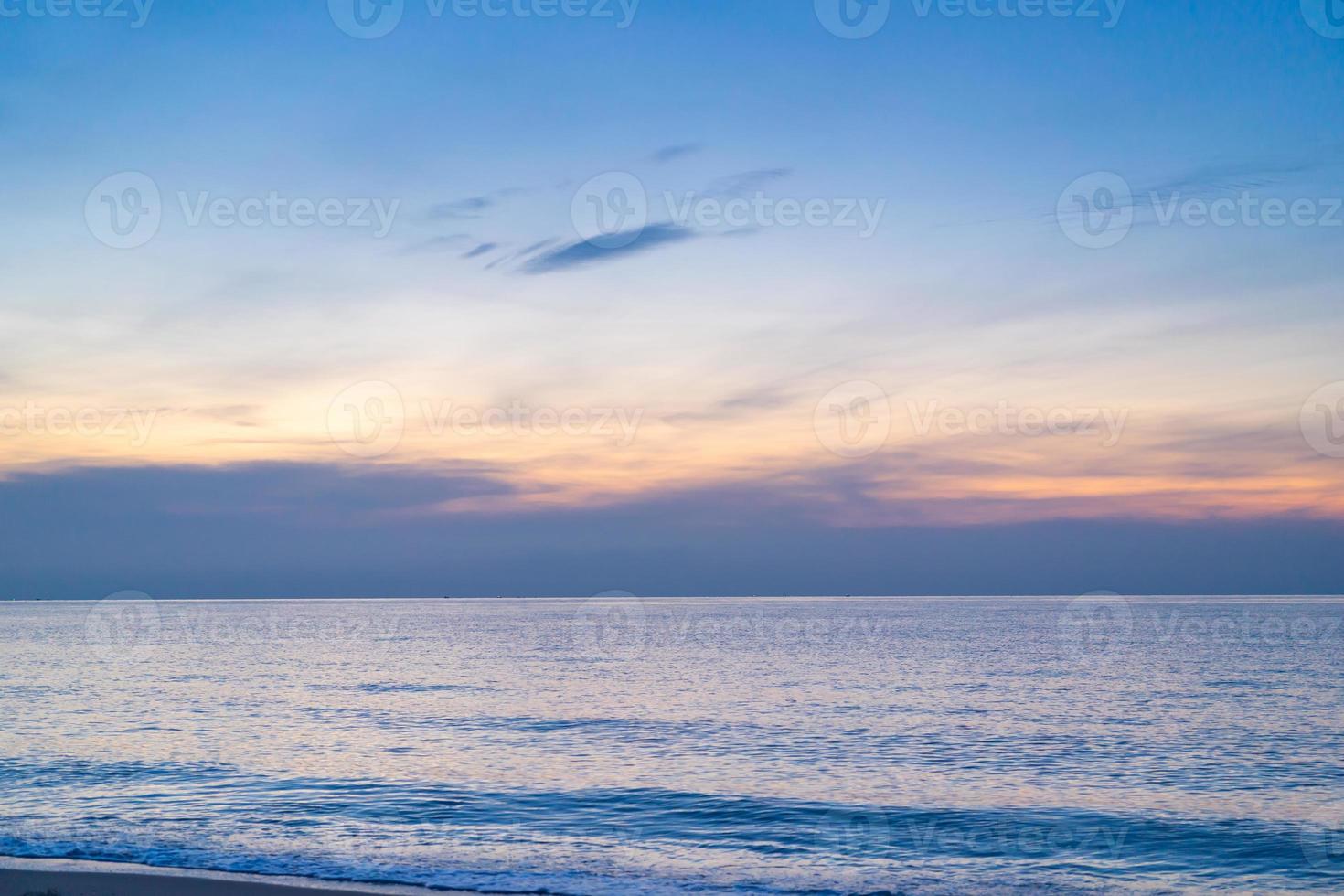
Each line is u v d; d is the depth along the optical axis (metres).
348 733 36.34
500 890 16.22
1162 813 23.12
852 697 49.72
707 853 19.33
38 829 20.50
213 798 23.95
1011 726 38.47
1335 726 38.06
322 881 16.50
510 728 38.19
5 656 85.44
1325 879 17.95
